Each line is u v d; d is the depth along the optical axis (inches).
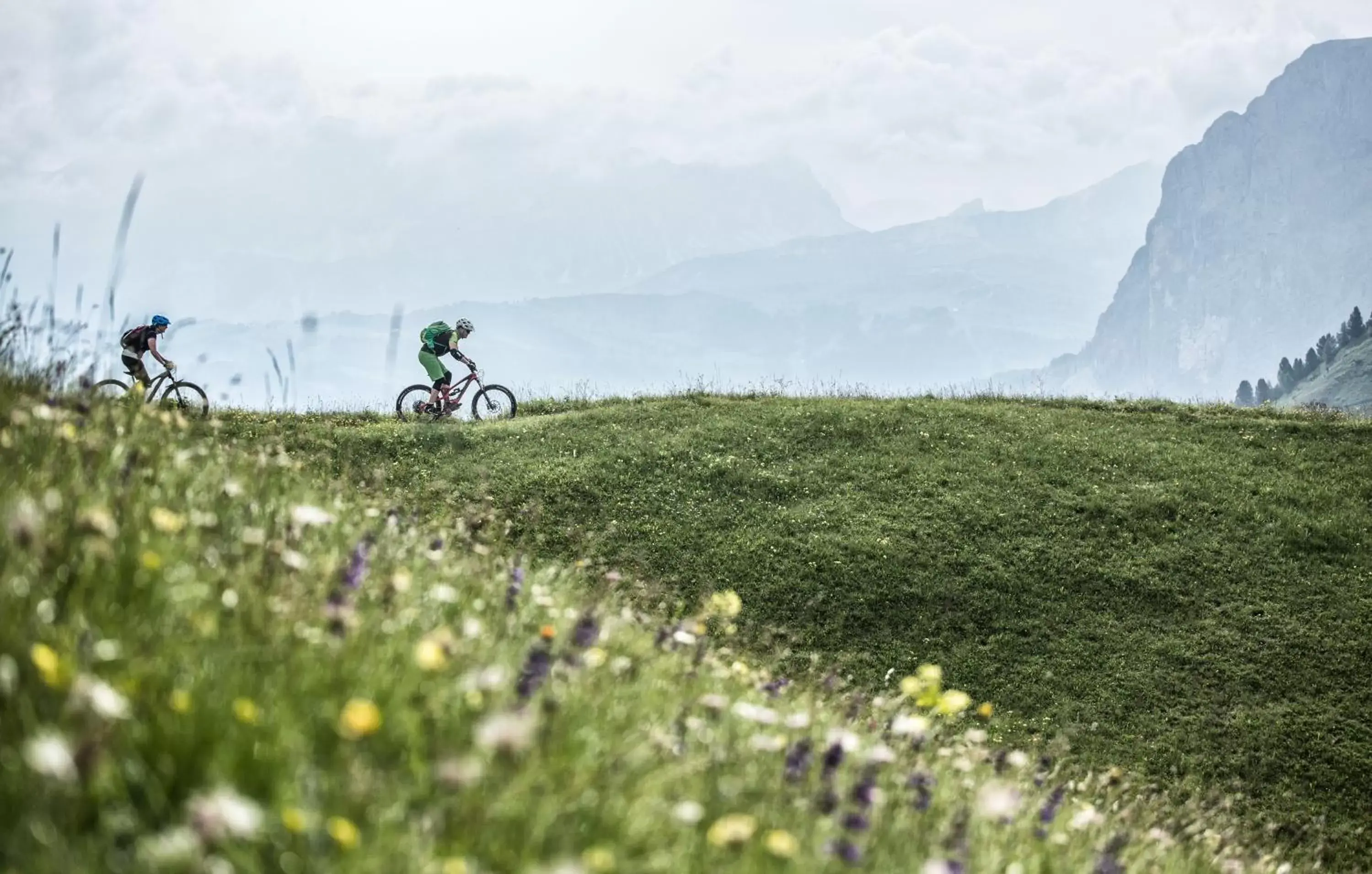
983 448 1969.7
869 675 1382.9
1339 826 1194.6
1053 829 399.5
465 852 194.5
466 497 1605.6
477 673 267.0
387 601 323.9
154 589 255.8
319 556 355.3
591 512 1669.5
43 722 193.6
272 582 294.5
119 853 175.6
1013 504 1768.0
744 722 360.8
